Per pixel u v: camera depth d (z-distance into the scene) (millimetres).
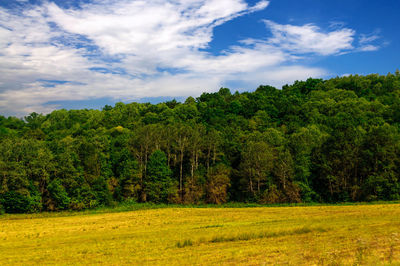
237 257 21000
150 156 80500
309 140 76500
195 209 63469
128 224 46594
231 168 79750
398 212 41469
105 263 22016
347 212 45719
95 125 122375
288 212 51625
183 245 26562
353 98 125375
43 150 69875
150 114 132250
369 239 22969
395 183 62281
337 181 67625
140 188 76750
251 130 103000
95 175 71938
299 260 18766
